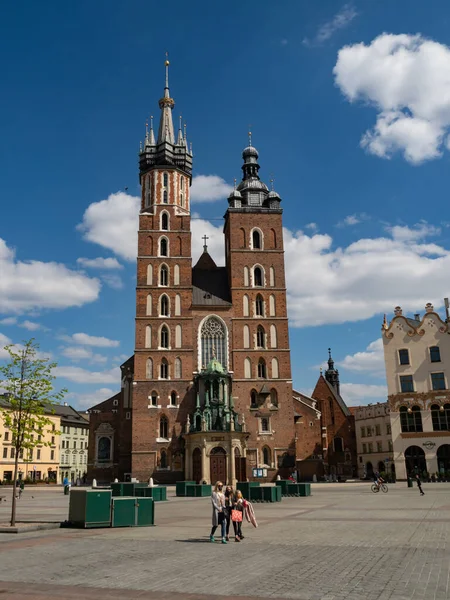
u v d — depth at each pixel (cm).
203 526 3052
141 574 1705
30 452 3456
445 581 1523
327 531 2642
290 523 3045
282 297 9488
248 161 10694
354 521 3047
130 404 9594
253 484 5075
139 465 8500
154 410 8719
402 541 2244
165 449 8588
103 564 1878
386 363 8906
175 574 1700
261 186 10350
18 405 3222
